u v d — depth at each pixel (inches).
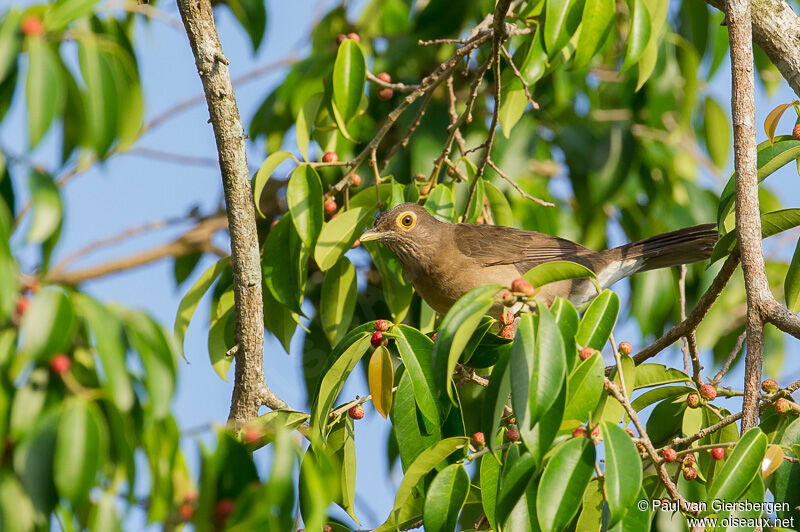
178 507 221.0
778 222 338.6
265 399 345.4
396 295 435.2
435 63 513.7
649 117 525.7
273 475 203.9
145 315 208.5
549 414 236.4
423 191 413.1
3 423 200.1
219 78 325.1
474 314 244.7
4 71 213.0
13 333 205.8
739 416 286.2
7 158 211.3
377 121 502.3
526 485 249.3
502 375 250.5
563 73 511.5
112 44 249.1
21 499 202.7
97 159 234.1
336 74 382.9
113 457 209.8
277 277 384.8
